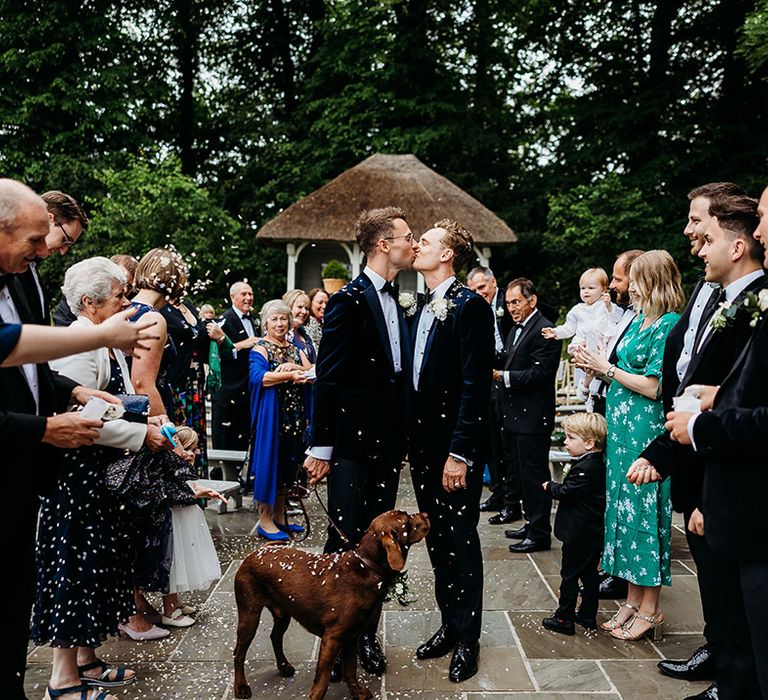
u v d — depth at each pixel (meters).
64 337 2.01
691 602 4.14
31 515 2.38
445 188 16.45
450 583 3.31
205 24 22.61
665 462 3.04
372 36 20.16
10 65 18.42
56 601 2.85
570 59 20.12
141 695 3.02
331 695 3.05
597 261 16.78
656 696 3.04
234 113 22.03
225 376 6.78
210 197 19.66
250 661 3.34
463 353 3.16
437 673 3.24
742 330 2.54
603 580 4.33
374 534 2.79
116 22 20.77
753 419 2.11
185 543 3.63
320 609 2.78
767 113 17.75
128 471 2.90
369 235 3.22
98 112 18.72
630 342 3.58
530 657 3.41
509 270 19.83
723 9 17.38
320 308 7.10
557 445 8.53
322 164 19.86
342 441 3.24
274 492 5.04
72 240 3.51
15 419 2.17
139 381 3.31
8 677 2.36
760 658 2.22
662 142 17.64
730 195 2.71
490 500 6.23
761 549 2.17
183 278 3.75
